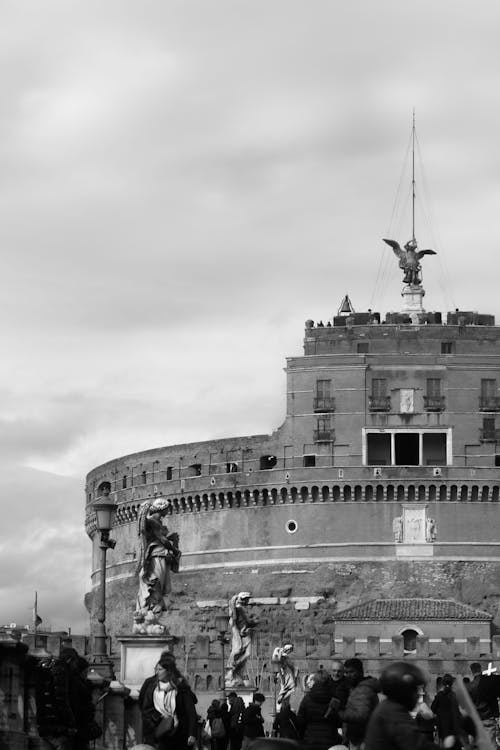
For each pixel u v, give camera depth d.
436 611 199.25
